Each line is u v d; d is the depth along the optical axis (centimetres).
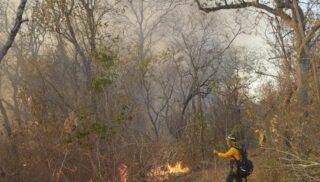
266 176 1117
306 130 1038
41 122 1395
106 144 1290
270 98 1370
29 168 1312
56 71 1923
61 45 2000
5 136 1566
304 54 1315
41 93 1656
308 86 1172
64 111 1622
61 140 1302
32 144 1352
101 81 1393
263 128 1174
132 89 1833
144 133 1434
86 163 1280
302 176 977
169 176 1318
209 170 1483
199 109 2208
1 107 2447
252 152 1494
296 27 1395
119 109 1409
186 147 1647
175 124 2447
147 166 1238
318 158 966
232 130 1820
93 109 1422
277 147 1064
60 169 1208
